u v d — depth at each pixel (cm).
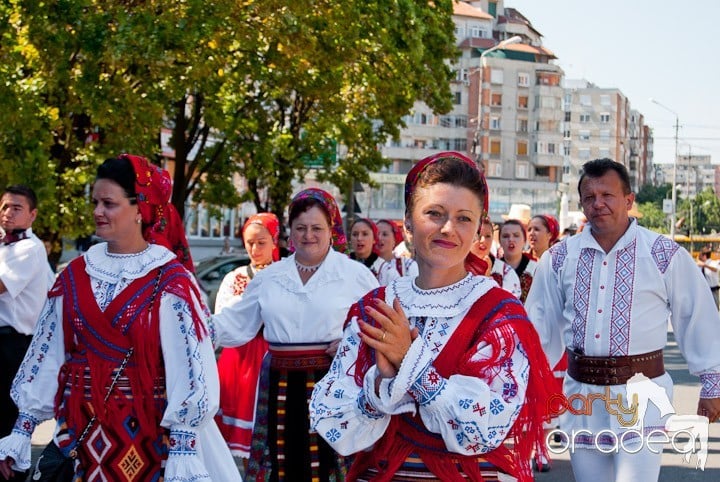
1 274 606
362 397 290
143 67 1284
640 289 490
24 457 386
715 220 12338
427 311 297
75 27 1175
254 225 731
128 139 1327
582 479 498
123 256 384
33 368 388
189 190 1844
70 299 379
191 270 416
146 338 371
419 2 2162
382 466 299
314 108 2119
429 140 8188
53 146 1303
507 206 8438
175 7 1252
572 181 12825
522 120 8581
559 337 529
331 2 1459
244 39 1353
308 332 543
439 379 281
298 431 538
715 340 486
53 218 1172
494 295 295
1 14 1142
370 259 963
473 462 292
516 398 283
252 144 1917
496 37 9038
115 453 368
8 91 1110
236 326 572
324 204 564
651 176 17388
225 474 392
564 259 515
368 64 1716
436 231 294
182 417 364
